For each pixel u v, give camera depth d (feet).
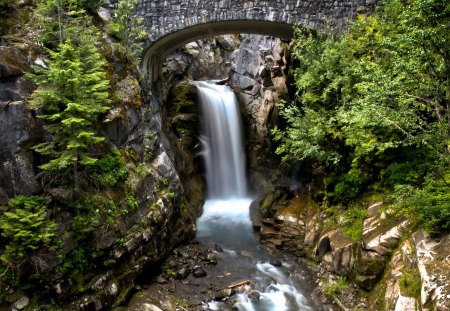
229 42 75.97
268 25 42.34
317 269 31.96
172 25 40.70
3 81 24.59
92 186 26.96
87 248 25.58
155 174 33.22
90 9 35.47
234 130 59.72
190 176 51.21
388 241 26.09
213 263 34.53
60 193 25.08
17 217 22.33
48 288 23.70
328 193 34.88
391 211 27.99
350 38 35.14
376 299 25.07
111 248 26.68
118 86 32.94
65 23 29.25
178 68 63.26
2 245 22.94
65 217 25.12
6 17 28.37
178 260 33.99
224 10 39.83
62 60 23.21
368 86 24.73
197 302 28.53
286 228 37.70
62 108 24.90
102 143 28.76
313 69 34.83
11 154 23.86
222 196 55.57
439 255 21.48
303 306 28.30
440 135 23.41
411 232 24.98
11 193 23.77
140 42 40.65
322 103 35.76
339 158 32.73
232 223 45.03
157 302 27.73
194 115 55.21
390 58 30.25
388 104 24.68
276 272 33.32
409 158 28.96
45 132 25.22
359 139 29.32
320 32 37.99
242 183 57.82
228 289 29.91
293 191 42.55
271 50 56.59
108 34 35.94
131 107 32.86
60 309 23.89
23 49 26.50
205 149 56.03
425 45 20.86
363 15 37.86
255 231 42.14
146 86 39.68
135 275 28.30
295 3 39.29
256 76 61.41
